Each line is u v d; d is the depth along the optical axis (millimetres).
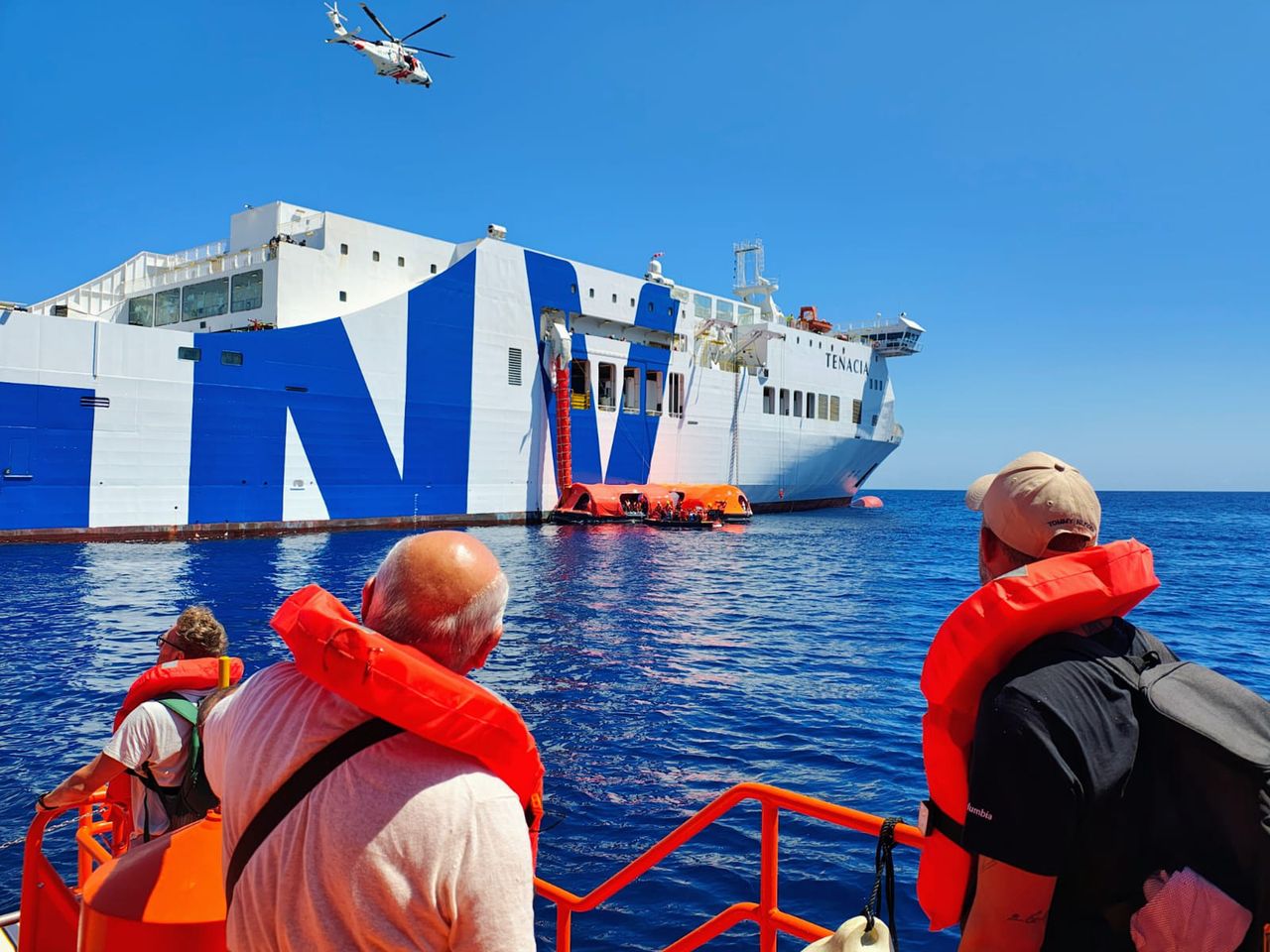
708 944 5574
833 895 6262
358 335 34219
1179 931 1495
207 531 30500
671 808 7844
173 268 38594
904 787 8391
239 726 1734
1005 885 1582
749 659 14242
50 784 8258
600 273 43719
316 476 33281
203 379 30188
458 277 37531
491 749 1549
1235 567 33969
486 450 39094
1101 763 1549
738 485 52188
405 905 1462
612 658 14109
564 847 7043
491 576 1769
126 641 14883
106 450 28188
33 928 2900
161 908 2152
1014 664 1699
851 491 66062
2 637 15148
